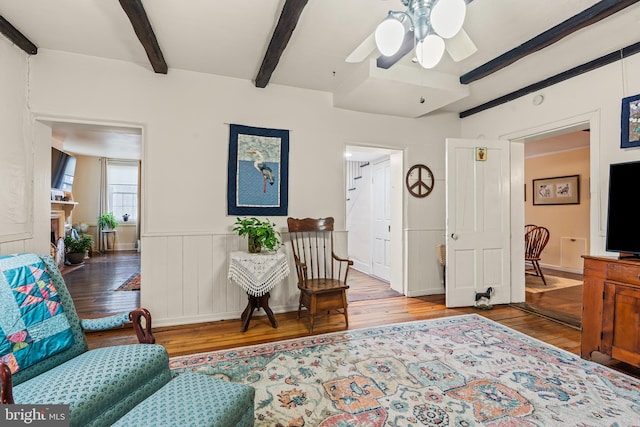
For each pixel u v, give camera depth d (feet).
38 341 4.64
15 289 4.74
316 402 5.76
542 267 20.20
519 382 6.45
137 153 23.41
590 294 7.40
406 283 13.14
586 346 7.41
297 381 6.47
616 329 6.88
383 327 9.51
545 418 5.32
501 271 12.10
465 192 11.80
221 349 8.01
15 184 8.12
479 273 11.86
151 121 9.73
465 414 5.44
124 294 13.12
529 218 21.09
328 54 9.09
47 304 4.99
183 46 8.62
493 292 11.95
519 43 8.41
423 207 13.47
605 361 7.44
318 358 7.47
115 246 25.98
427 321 10.04
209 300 10.26
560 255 19.24
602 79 9.08
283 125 11.21
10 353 4.31
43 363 4.69
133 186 26.43
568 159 18.90
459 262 11.67
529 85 11.05
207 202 10.30
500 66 9.21
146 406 3.89
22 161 8.36
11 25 7.57
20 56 8.27
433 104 11.62
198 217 10.21
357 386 6.28
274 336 8.87
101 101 9.25
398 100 11.22
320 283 9.95
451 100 11.19
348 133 12.17
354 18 7.36
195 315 10.11
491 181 12.07
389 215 16.12
